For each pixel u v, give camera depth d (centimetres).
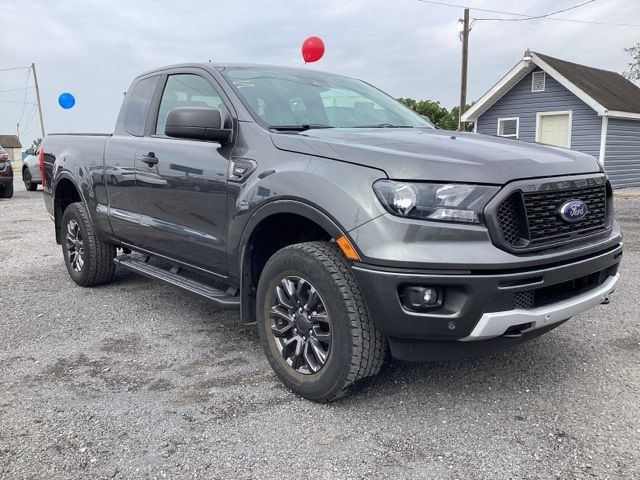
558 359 361
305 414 295
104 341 406
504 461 251
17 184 2184
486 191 263
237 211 336
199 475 244
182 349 389
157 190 413
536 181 276
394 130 362
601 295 313
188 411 300
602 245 309
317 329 301
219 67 404
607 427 278
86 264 528
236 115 360
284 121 362
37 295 527
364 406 303
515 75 1881
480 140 332
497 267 257
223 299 361
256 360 369
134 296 520
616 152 1812
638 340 392
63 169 543
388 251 262
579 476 239
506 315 262
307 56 590
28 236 870
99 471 247
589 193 308
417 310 265
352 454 258
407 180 266
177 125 340
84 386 332
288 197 302
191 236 384
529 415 292
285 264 307
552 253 278
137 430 281
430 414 294
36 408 304
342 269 284
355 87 456
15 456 259
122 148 461
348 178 282
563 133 1852
